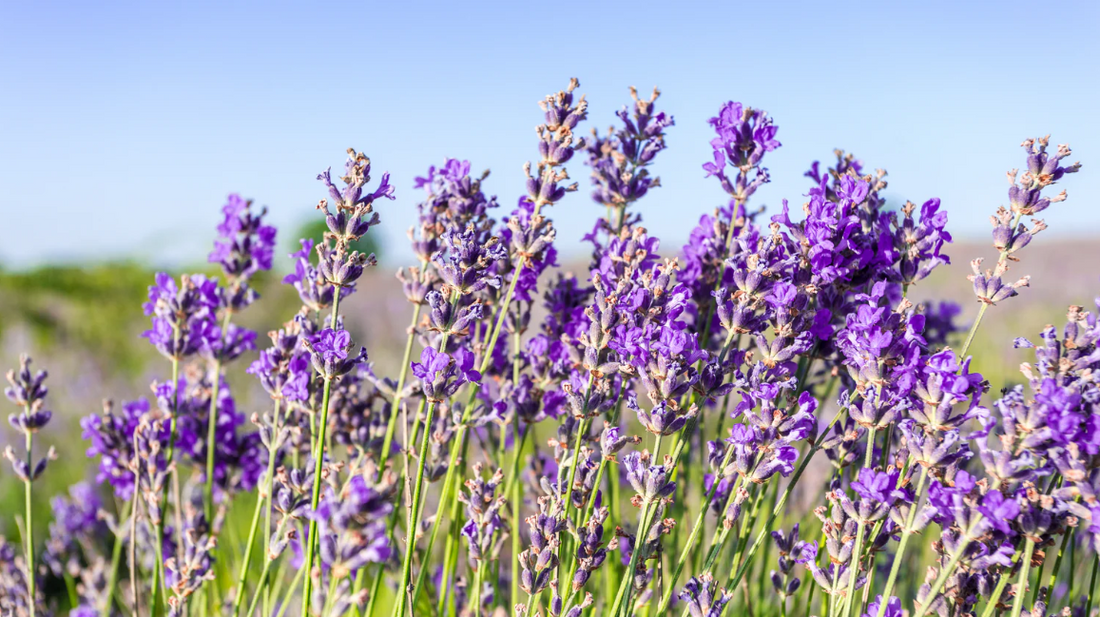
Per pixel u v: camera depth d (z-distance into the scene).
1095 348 0.51
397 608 0.54
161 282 0.61
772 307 0.54
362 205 0.54
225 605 0.66
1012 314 1.79
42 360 1.79
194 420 0.63
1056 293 2.17
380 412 0.61
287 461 0.65
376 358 1.78
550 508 0.54
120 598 0.70
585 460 0.55
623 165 0.60
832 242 0.55
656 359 0.53
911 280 0.55
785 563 0.56
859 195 0.56
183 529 0.63
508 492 0.61
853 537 0.53
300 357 0.58
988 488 0.51
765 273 0.54
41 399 0.61
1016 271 2.55
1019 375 1.07
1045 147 0.53
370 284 3.12
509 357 0.61
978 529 0.50
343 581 0.57
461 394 0.64
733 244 0.58
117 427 0.63
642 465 0.53
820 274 0.54
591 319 0.54
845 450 0.55
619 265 0.57
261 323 2.00
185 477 0.80
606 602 0.59
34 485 1.04
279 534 0.56
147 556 0.67
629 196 0.60
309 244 0.59
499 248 0.54
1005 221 0.53
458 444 0.58
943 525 0.51
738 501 0.53
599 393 0.54
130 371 1.86
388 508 0.47
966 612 0.52
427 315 0.59
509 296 0.56
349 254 0.54
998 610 0.52
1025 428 0.50
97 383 1.62
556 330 0.60
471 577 0.64
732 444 0.53
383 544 0.47
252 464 0.64
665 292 0.54
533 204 0.59
